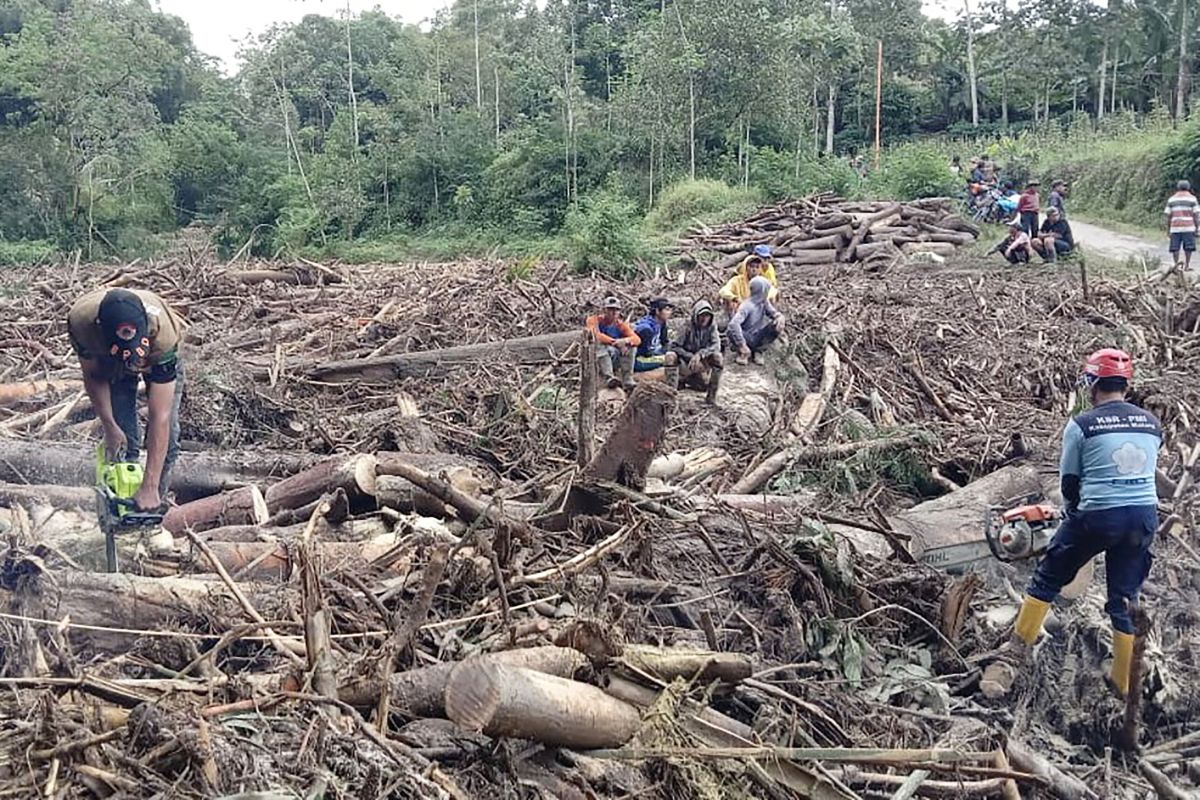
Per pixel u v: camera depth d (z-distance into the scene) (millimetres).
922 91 50406
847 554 5375
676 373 9000
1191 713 4762
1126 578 4781
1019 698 4840
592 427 5480
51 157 28094
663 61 30500
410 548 4574
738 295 10570
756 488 6875
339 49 51219
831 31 36938
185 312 12633
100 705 3057
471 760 3143
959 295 13969
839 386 9430
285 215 32219
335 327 11516
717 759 3373
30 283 14383
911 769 3934
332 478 5262
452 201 32625
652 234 24406
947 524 6125
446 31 42875
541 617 4090
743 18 30062
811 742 3924
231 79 49406
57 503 5047
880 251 18625
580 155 31203
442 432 7523
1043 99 46844
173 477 5945
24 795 2621
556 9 44406
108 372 4535
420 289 13672
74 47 31406
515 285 13516
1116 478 4703
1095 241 22484
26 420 7195
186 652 3689
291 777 2768
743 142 30406
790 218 20953
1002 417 8867
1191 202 16375
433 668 3297
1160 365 10156
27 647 3402
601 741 3266
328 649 3230
